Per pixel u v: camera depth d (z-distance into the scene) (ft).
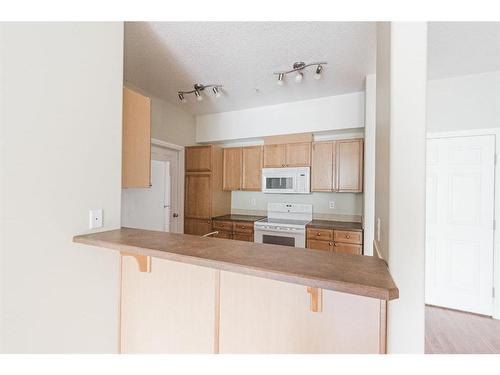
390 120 2.67
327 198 11.69
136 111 5.46
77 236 4.01
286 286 3.16
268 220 11.69
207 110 12.59
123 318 4.65
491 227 7.83
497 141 7.73
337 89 9.70
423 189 2.56
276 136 11.72
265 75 8.55
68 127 3.96
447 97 8.38
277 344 3.21
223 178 13.06
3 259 3.24
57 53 3.79
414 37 2.59
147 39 6.41
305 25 5.79
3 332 3.26
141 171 5.57
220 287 3.61
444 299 8.44
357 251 9.16
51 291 3.76
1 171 3.19
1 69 3.17
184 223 12.75
